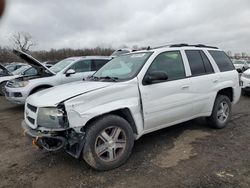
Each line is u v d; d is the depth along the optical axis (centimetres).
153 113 422
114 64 491
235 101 602
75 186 335
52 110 345
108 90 373
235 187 318
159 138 508
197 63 516
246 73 1022
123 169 376
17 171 385
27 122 387
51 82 823
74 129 343
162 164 390
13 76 1188
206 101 516
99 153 363
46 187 336
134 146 467
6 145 500
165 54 466
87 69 905
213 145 464
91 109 352
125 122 383
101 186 332
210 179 339
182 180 339
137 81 407
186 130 556
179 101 459
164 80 445
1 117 753
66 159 419
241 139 495
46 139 350
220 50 592
